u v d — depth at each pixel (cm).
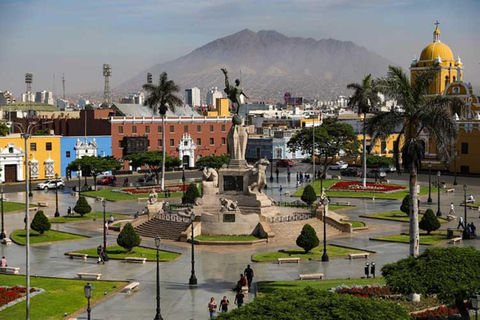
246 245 7631
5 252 7431
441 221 9162
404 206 9419
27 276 4803
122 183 14588
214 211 8669
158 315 4753
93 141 16450
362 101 12700
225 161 15025
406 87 5656
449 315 4609
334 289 5291
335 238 8050
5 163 14762
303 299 3566
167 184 13962
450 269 4375
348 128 15175
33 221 8294
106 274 6319
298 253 7112
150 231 8450
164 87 13062
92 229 8925
